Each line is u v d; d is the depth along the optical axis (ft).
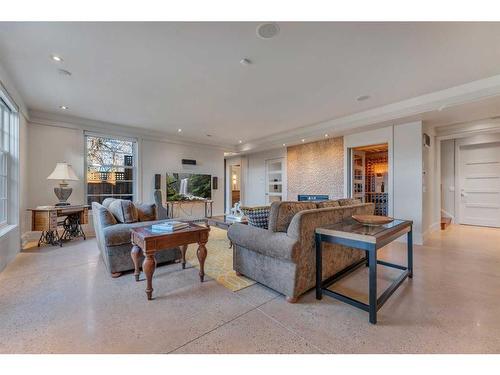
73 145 15.84
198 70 9.35
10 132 11.59
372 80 10.25
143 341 5.16
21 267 9.70
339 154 18.34
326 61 8.68
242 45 7.70
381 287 7.94
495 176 18.61
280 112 14.60
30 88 11.12
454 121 14.08
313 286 7.54
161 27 6.83
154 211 11.91
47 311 6.35
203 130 19.20
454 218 20.29
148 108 13.93
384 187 21.03
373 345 5.05
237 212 15.01
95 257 11.02
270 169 24.70
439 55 8.27
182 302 6.92
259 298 7.20
